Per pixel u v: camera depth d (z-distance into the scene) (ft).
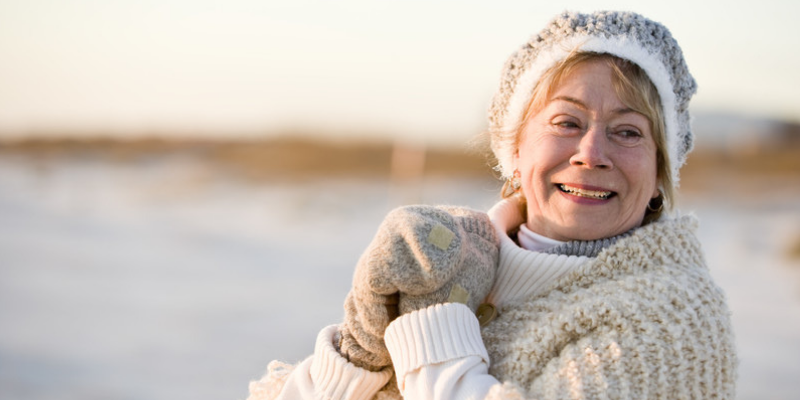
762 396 22.00
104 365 25.55
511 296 6.61
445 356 5.81
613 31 6.39
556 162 6.60
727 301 6.35
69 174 126.31
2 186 97.25
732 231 63.26
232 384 23.76
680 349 5.74
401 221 6.08
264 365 25.88
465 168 121.19
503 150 7.20
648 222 6.97
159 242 55.31
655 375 5.67
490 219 7.06
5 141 184.34
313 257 50.90
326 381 6.28
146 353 27.02
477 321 6.13
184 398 22.22
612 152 6.41
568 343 5.99
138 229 62.23
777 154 139.33
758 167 134.82
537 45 6.72
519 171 7.23
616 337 5.79
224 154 171.73
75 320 31.83
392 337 6.02
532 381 5.94
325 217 74.28
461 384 5.71
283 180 125.59
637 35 6.37
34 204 77.05
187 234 60.18
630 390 5.61
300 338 29.48
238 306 34.88
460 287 6.17
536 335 6.07
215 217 72.74
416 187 100.53
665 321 5.81
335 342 6.63
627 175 6.42
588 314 5.94
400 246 6.04
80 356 26.61
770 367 25.04
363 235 63.57
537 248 6.84
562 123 6.57
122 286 39.19
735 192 105.29
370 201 90.53
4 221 62.28
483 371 5.86
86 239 55.01
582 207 6.54
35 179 112.68
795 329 30.32
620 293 6.01
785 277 42.06
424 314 5.96
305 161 144.46
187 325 31.30
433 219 6.14
